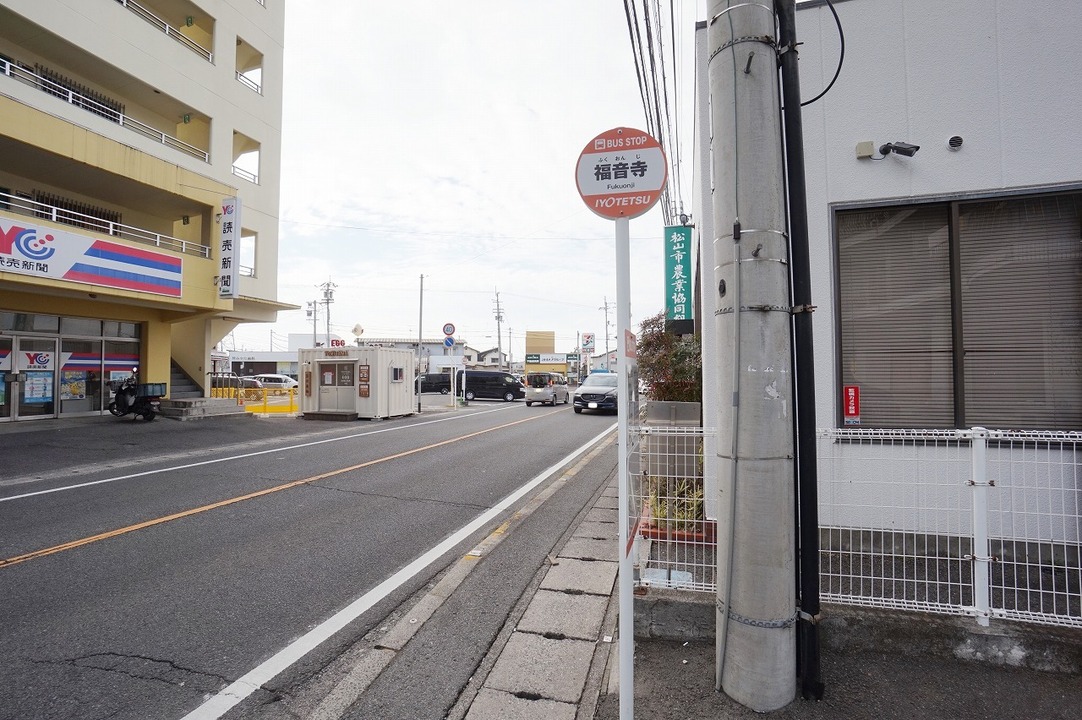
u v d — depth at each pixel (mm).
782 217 2830
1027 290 4434
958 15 4438
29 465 8867
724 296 2881
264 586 4344
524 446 11828
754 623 2684
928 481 4254
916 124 4512
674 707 2727
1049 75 4285
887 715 2623
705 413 4891
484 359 84812
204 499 6883
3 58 13391
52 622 3701
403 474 8617
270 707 2875
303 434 13430
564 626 3701
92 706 2830
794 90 2867
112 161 13398
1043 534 4070
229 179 18578
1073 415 4344
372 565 4816
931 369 4570
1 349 13547
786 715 2633
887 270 4676
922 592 3566
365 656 3383
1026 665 2980
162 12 17797
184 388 18609
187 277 15344
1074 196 4359
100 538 5367
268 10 20484
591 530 5773
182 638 3535
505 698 2920
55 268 12062
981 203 4504
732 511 2758
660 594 3463
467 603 4109
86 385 15328
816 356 4609
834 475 4441
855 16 4629
